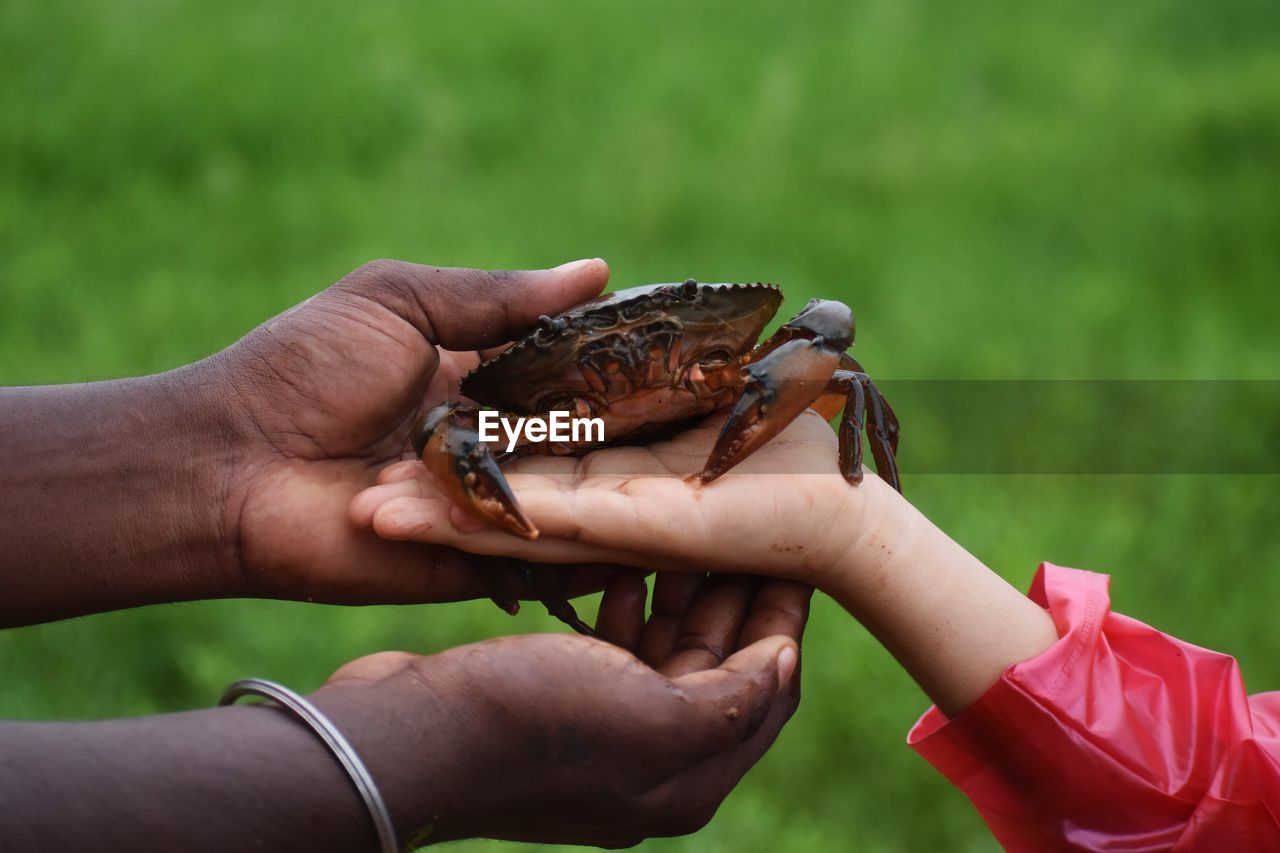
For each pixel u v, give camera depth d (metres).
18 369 1.41
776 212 1.93
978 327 1.61
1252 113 2.29
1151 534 1.22
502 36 2.56
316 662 1.08
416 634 1.13
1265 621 1.11
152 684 1.10
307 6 2.73
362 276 0.74
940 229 1.92
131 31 2.43
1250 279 1.76
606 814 0.61
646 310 0.74
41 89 2.18
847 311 0.69
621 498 0.67
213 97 2.18
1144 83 2.54
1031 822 0.65
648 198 1.93
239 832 0.56
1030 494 1.30
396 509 0.67
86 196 1.96
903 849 0.99
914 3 3.03
